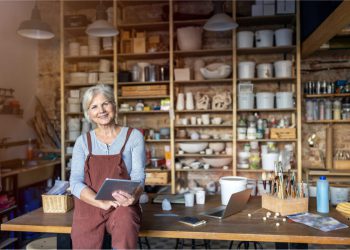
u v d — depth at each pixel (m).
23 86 5.19
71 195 2.38
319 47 4.38
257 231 1.88
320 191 2.25
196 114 5.18
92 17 5.54
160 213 2.29
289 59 4.99
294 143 4.97
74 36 5.52
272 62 4.92
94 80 5.04
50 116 5.58
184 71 4.86
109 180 1.72
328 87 4.71
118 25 4.99
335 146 4.95
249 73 4.68
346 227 1.92
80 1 5.22
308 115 4.81
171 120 4.85
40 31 4.25
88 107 2.06
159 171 4.81
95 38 5.08
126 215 1.82
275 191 2.37
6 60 4.78
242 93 4.70
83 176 2.04
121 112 5.00
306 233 1.83
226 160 4.72
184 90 5.25
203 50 4.79
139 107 5.02
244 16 4.82
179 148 5.12
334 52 4.87
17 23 5.04
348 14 2.78
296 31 4.53
